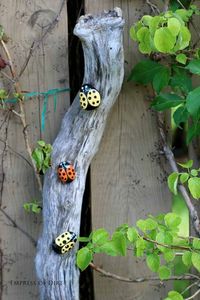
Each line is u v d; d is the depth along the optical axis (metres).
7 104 1.60
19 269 1.66
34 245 1.65
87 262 1.43
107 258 1.65
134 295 1.66
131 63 1.59
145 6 1.58
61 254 1.53
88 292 1.70
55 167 1.52
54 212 1.52
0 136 1.61
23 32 1.58
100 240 1.43
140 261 1.66
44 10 1.58
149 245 1.41
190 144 1.63
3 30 1.58
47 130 1.61
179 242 1.43
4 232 1.64
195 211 1.59
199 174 1.63
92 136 1.53
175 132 1.77
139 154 1.63
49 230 1.53
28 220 1.64
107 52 1.47
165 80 1.53
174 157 1.66
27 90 1.60
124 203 1.64
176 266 1.67
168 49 1.38
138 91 1.61
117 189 1.63
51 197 1.53
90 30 1.46
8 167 1.62
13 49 1.58
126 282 1.66
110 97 1.51
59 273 1.53
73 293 1.55
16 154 1.62
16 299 1.66
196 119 1.45
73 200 1.52
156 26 1.39
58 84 1.60
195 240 1.42
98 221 1.64
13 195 1.63
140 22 1.46
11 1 1.57
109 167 1.63
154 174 1.63
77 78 1.65
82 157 1.53
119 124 1.62
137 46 1.59
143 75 1.55
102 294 1.66
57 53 1.59
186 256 1.41
